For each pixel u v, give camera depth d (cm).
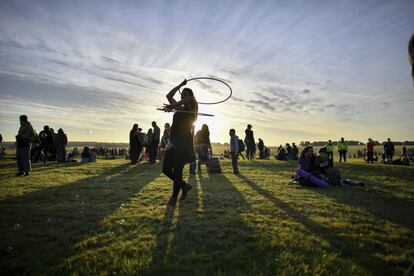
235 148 1109
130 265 266
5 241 329
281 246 317
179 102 486
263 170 1287
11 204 509
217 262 276
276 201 570
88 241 326
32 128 953
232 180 904
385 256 299
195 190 691
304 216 454
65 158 1669
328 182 816
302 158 869
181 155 488
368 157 2327
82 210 470
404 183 920
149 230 370
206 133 1123
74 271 257
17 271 262
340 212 491
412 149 2903
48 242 329
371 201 600
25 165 942
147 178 889
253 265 268
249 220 421
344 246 325
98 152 3319
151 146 1520
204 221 411
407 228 407
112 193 625
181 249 312
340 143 2291
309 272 258
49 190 653
